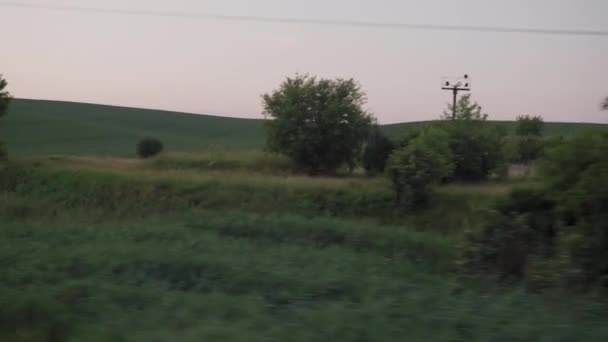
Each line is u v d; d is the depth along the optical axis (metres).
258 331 8.43
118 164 46.72
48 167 42.06
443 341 7.87
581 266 13.67
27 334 8.97
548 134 92.50
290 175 44.53
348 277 11.95
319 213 32.56
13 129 95.06
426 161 32.16
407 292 10.98
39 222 22.39
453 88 54.28
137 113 124.25
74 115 116.56
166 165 46.94
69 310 9.80
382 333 8.11
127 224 22.50
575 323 8.48
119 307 9.95
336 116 45.28
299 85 46.47
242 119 127.12
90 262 13.16
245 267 12.80
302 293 10.86
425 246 20.80
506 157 41.50
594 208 14.02
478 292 11.77
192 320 8.98
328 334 8.12
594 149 14.51
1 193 37.88
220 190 35.44
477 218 25.38
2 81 47.59
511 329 8.12
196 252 15.09
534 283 13.91
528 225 16.69
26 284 11.51
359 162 46.78
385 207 32.56
